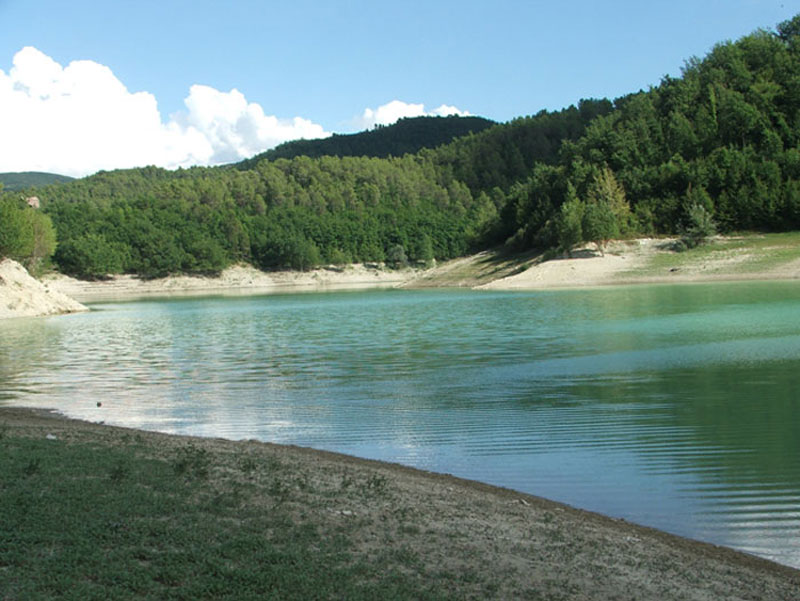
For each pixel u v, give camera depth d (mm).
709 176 125188
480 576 9172
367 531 10641
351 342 46562
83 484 11844
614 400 24484
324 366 35875
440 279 141625
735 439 18719
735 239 111250
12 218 92188
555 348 38688
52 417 24281
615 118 170875
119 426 22875
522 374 30812
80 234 198000
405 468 16625
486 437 19984
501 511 12633
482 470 16766
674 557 10773
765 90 142375
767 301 59469
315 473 14500
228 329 60406
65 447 15180
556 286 103938
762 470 16031
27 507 10383
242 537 9773
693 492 14750
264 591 8148
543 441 19312
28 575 8141
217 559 8891
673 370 29859
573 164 150875
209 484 12570
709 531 12602
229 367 36750
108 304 117125
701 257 104375
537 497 14469
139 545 9242
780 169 120500
